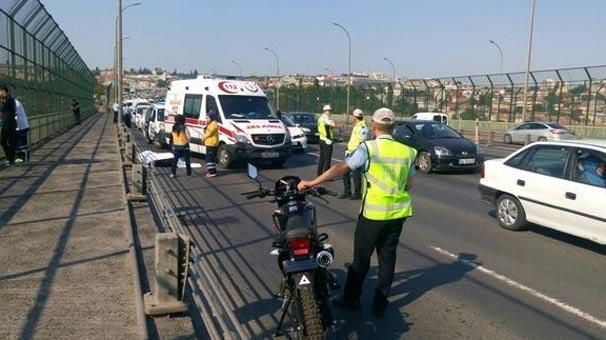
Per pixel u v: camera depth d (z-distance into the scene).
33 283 5.39
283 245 4.37
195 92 17.75
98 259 6.20
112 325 4.47
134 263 5.85
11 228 7.51
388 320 5.00
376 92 50.41
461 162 15.46
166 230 6.86
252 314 5.00
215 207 9.97
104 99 79.94
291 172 15.34
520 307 5.34
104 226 7.75
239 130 15.52
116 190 10.67
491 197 8.92
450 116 43.25
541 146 8.28
